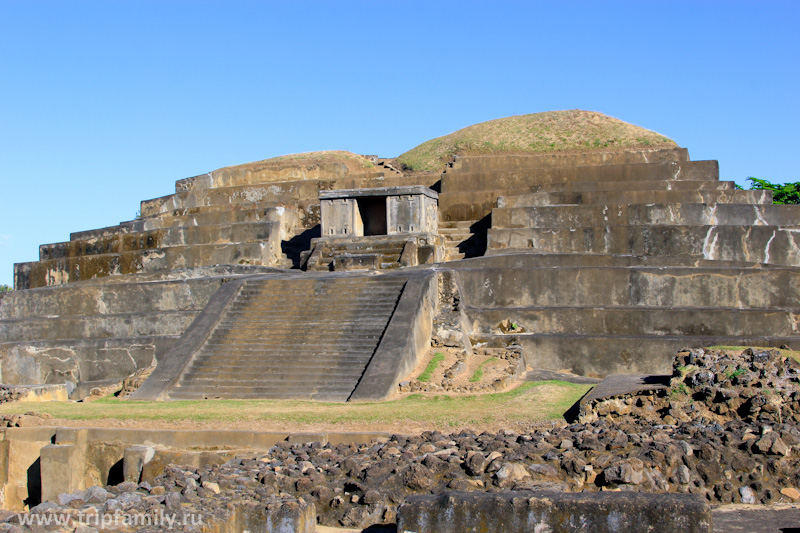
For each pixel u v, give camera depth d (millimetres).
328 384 19250
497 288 24359
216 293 24391
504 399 16719
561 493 8500
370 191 30125
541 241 28594
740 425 11773
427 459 10422
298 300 23297
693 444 10719
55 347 25453
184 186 40156
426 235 29125
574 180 33469
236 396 19375
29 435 16453
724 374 13797
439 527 8383
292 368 20203
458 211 32938
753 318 22219
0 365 25688
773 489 10195
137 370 24500
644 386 15047
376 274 23781
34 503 16281
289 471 10766
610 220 29281
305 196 37250
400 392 18406
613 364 21609
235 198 38031
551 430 12180
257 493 9914
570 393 17062
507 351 21688
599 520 8008
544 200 31156
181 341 21984
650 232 27766
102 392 22328
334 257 27766
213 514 8914
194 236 33031
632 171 33094
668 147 37031
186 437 15180
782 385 13125
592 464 10023
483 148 39719
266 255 31359
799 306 23312
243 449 14406
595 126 40250
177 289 26109
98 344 25109
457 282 23812
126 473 14641
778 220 28953
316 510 10016
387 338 20109
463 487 9531
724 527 9047
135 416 16703
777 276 23438
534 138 39875
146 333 25609
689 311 22484
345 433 14273
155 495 9781
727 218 29031
